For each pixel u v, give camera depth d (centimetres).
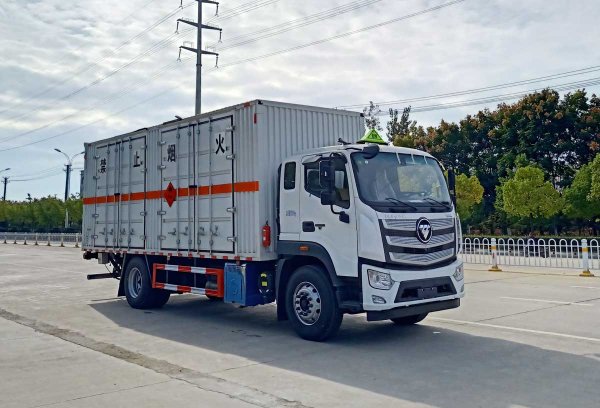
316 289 795
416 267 757
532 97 3150
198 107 2827
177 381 609
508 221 3177
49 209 6075
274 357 713
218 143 939
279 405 521
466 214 3098
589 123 2959
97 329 925
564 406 506
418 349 741
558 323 895
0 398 557
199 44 2847
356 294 755
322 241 785
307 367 659
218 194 934
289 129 902
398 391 558
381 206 747
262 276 879
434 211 796
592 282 1440
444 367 647
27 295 1367
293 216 830
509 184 2705
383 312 722
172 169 1046
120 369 665
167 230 1052
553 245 1848
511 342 768
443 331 855
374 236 730
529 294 1229
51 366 682
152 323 979
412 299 742
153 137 1106
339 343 788
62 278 1769
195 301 1255
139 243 1134
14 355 741
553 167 3103
